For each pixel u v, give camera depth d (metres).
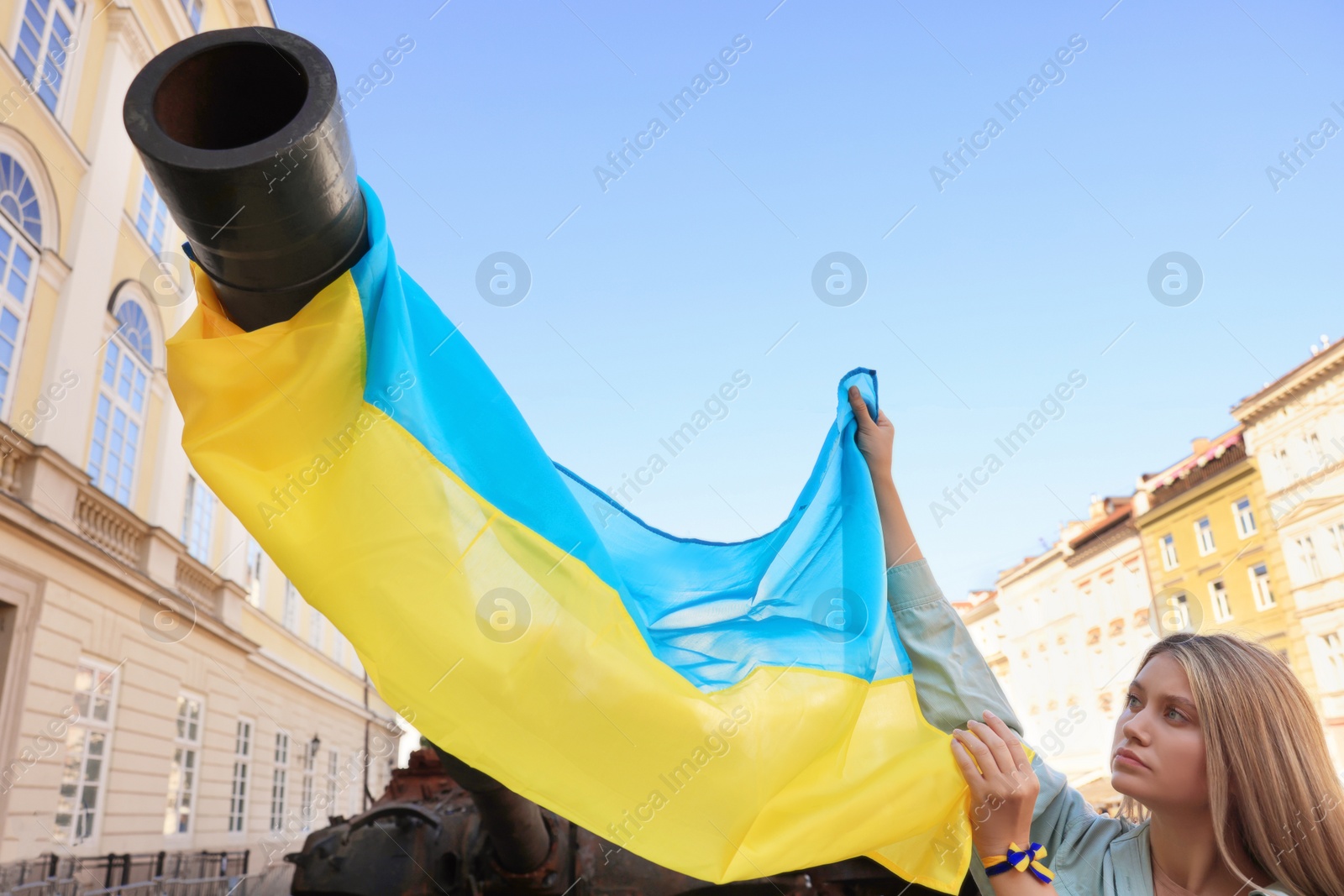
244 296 1.85
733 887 3.71
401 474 2.00
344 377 1.97
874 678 2.30
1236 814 1.69
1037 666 22.09
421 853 4.13
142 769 13.72
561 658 2.04
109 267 13.23
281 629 21.42
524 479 2.18
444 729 2.01
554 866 3.82
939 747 2.11
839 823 2.10
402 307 2.06
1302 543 24.03
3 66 11.01
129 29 14.01
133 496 14.21
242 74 1.62
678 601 2.67
